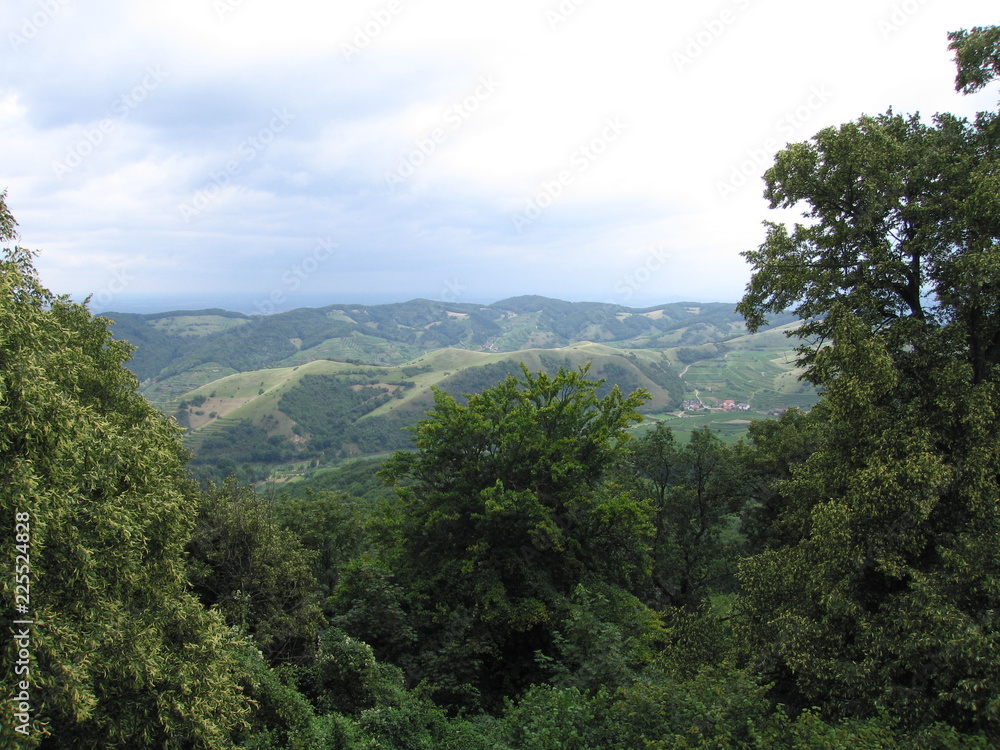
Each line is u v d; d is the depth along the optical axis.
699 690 8.77
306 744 10.14
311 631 15.14
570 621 12.88
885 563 10.74
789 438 24.28
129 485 9.37
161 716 7.96
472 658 15.38
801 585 12.58
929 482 10.22
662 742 7.61
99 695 8.00
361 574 16.17
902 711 9.44
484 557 17.28
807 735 7.80
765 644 12.38
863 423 11.71
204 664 9.13
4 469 6.74
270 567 16.64
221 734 8.91
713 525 28.62
